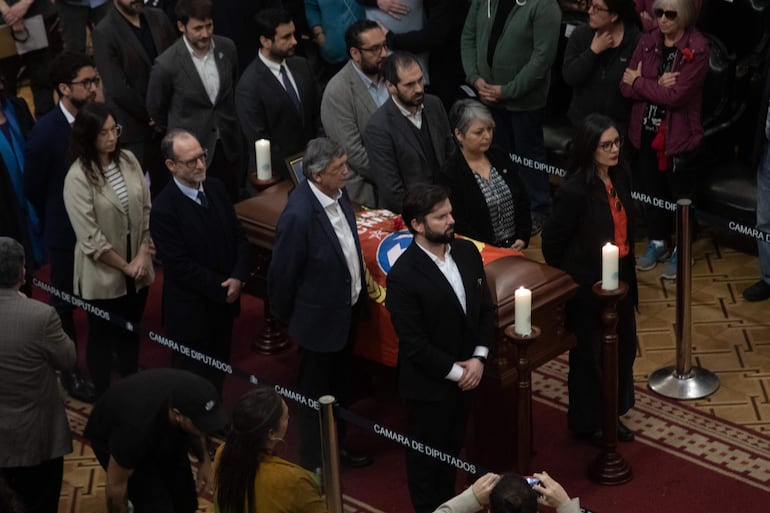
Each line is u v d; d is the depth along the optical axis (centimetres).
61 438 1598
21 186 2138
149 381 1458
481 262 1587
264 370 2069
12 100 2138
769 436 1817
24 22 2756
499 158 1845
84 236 1806
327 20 2580
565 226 1722
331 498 1560
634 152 2291
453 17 2508
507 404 1669
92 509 1736
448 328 1549
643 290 2242
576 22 2473
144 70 2358
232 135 2327
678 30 2097
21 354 1526
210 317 1794
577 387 1797
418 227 1515
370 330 1747
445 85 2644
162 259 1753
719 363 2011
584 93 2277
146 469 1478
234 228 1806
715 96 2248
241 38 2598
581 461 1788
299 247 1658
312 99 2230
